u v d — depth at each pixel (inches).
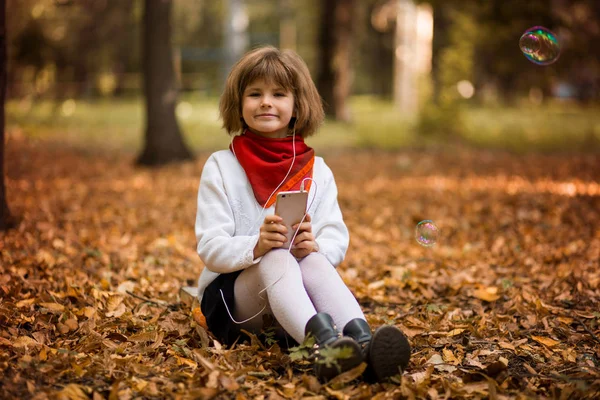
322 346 100.3
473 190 350.9
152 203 298.8
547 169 437.4
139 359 111.4
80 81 1038.4
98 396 95.5
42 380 100.6
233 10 1088.2
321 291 110.6
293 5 1510.8
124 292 155.0
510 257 203.9
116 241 216.5
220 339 120.5
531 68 660.7
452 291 165.5
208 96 1304.1
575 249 206.2
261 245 109.8
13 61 741.3
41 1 676.7
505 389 103.3
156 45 429.1
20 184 324.5
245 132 122.7
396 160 496.4
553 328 133.7
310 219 113.6
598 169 428.5
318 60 804.0
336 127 732.7
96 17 1055.0
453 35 687.7
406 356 100.3
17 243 194.4
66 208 268.5
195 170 408.8
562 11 647.8
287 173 118.6
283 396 99.7
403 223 271.0
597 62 705.0
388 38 1534.2
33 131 550.6
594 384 102.8
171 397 97.3
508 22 596.4
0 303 136.6
